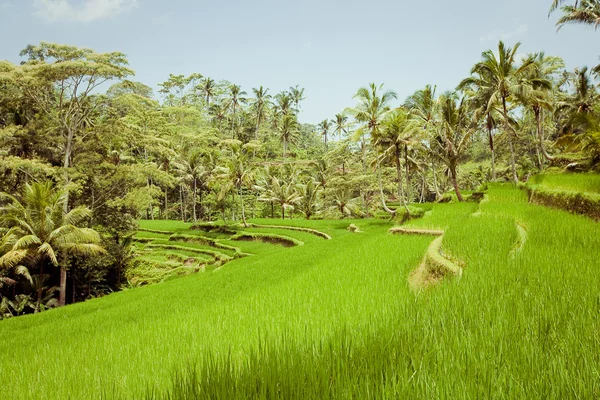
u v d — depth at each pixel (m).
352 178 50.28
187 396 2.17
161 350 5.80
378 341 2.79
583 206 12.26
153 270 31.89
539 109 32.16
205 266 31.81
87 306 16.89
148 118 34.69
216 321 7.15
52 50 24.58
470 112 37.62
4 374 6.34
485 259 6.34
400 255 10.84
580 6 23.80
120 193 30.31
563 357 2.23
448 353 2.47
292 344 2.67
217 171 54.28
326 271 10.41
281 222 43.41
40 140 26.09
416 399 1.86
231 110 91.56
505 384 1.97
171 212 68.50
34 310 21.73
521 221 11.12
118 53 25.02
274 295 8.61
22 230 21.70
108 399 3.88
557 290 4.06
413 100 36.72
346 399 1.88
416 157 45.59
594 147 21.03
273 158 85.75
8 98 25.03
